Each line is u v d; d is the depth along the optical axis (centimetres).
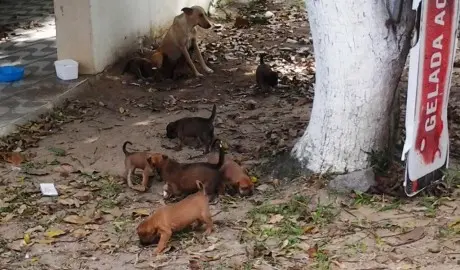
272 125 743
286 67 898
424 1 567
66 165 675
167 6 990
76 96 805
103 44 850
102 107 791
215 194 620
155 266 553
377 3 598
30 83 819
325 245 563
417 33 574
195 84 849
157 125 749
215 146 695
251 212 597
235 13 1095
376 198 604
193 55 897
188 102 804
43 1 1127
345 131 620
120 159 687
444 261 544
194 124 693
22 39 957
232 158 674
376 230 574
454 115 745
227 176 620
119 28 879
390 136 630
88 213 610
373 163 620
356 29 602
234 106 793
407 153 591
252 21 1065
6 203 621
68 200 623
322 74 620
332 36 606
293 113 771
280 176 639
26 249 575
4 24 1016
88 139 722
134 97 815
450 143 685
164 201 621
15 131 730
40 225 597
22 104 774
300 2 1148
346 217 588
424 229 570
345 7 598
